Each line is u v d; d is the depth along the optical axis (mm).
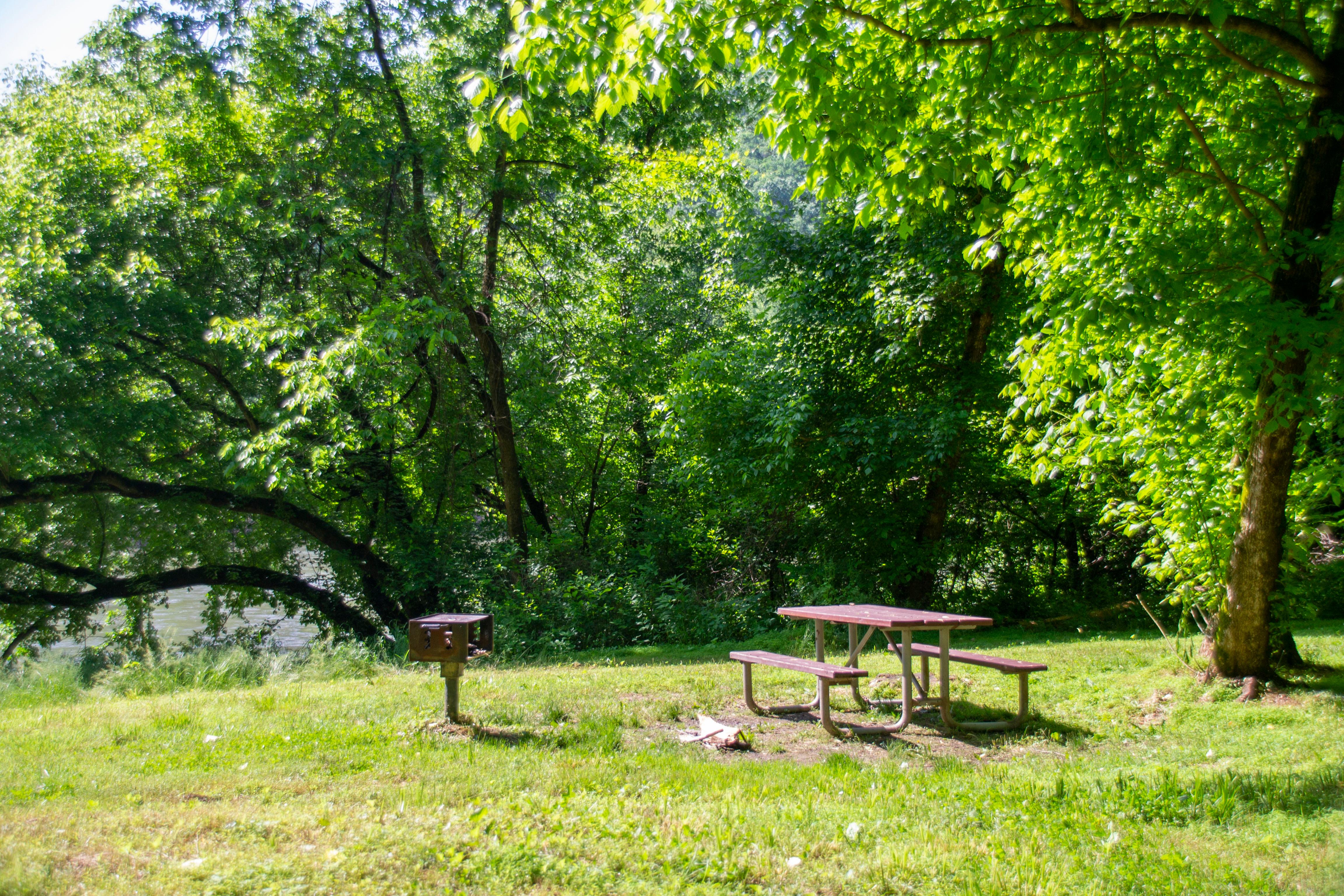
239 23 17406
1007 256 12406
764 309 17766
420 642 7055
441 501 19500
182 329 16312
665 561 18188
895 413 14930
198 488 17922
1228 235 7637
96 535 18828
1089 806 4848
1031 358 8031
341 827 4398
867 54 7098
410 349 15953
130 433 15867
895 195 7180
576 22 5980
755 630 15219
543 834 4324
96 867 3711
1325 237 6699
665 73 6062
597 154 18672
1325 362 6961
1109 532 16406
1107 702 7910
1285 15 7312
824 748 6660
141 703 8242
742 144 25906
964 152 6492
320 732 6723
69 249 15719
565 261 20000
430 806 4805
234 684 9828
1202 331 7078
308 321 16484
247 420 18000
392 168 17266
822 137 6930
